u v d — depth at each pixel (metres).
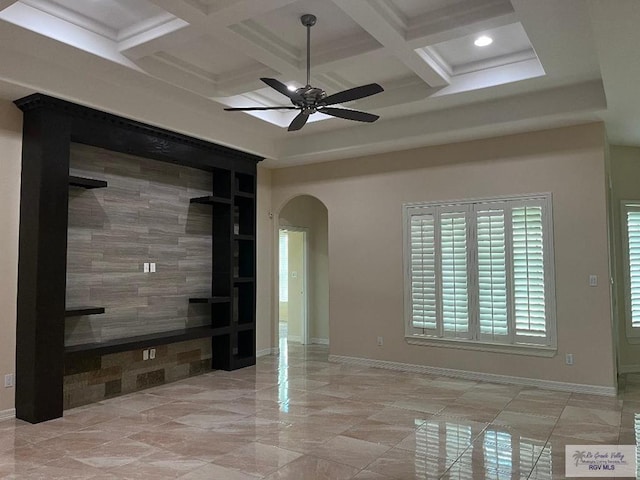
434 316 6.04
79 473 3.23
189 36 3.89
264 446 3.68
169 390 5.35
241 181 6.92
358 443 3.73
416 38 3.84
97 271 5.10
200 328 6.13
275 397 5.04
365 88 3.59
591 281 5.13
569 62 4.29
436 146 6.12
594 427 4.05
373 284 6.55
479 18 3.60
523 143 5.55
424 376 5.93
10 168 4.36
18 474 3.22
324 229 8.62
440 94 5.09
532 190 5.47
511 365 5.55
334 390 5.30
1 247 4.30
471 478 3.11
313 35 4.12
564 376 5.25
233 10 3.44
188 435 3.93
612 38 3.28
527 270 5.46
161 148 5.49
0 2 3.20
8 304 4.33
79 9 3.80
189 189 6.21
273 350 7.48
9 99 4.35
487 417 4.34
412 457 3.46
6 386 4.31
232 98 5.40
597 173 5.14
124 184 5.41
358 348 6.65
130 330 5.41
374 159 6.61
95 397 5.00
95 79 4.61
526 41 4.37
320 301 8.60
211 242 6.52
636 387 5.40
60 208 4.43
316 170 7.13
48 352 4.32
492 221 5.70
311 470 3.25
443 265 6.00
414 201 6.25
